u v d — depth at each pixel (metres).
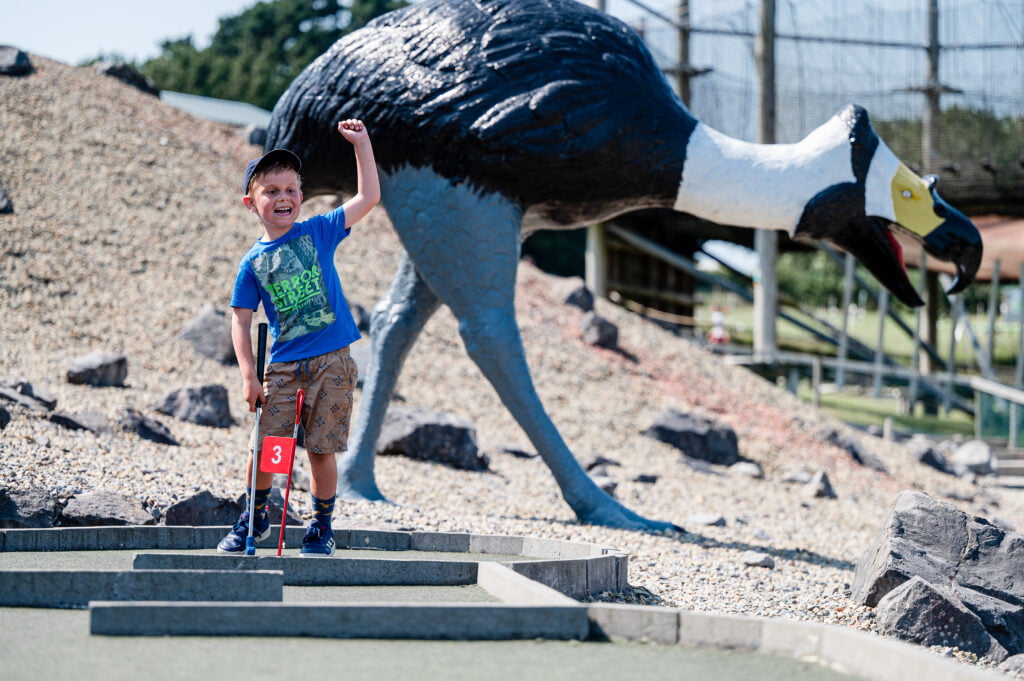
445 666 3.12
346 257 15.79
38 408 8.39
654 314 22.16
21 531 5.09
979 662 5.39
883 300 20.38
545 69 7.73
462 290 7.81
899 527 6.38
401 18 8.08
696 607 5.81
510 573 4.40
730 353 20.80
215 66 50.12
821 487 11.80
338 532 5.85
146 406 9.72
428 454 10.12
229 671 2.94
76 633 3.36
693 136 7.96
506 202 7.80
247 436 9.56
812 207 7.89
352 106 7.88
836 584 6.89
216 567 4.43
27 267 12.38
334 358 4.71
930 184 8.00
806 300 49.41
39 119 15.93
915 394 20.34
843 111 8.06
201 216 15.19
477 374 13.57
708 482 11.69
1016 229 20.38
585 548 5.88
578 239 40.22
